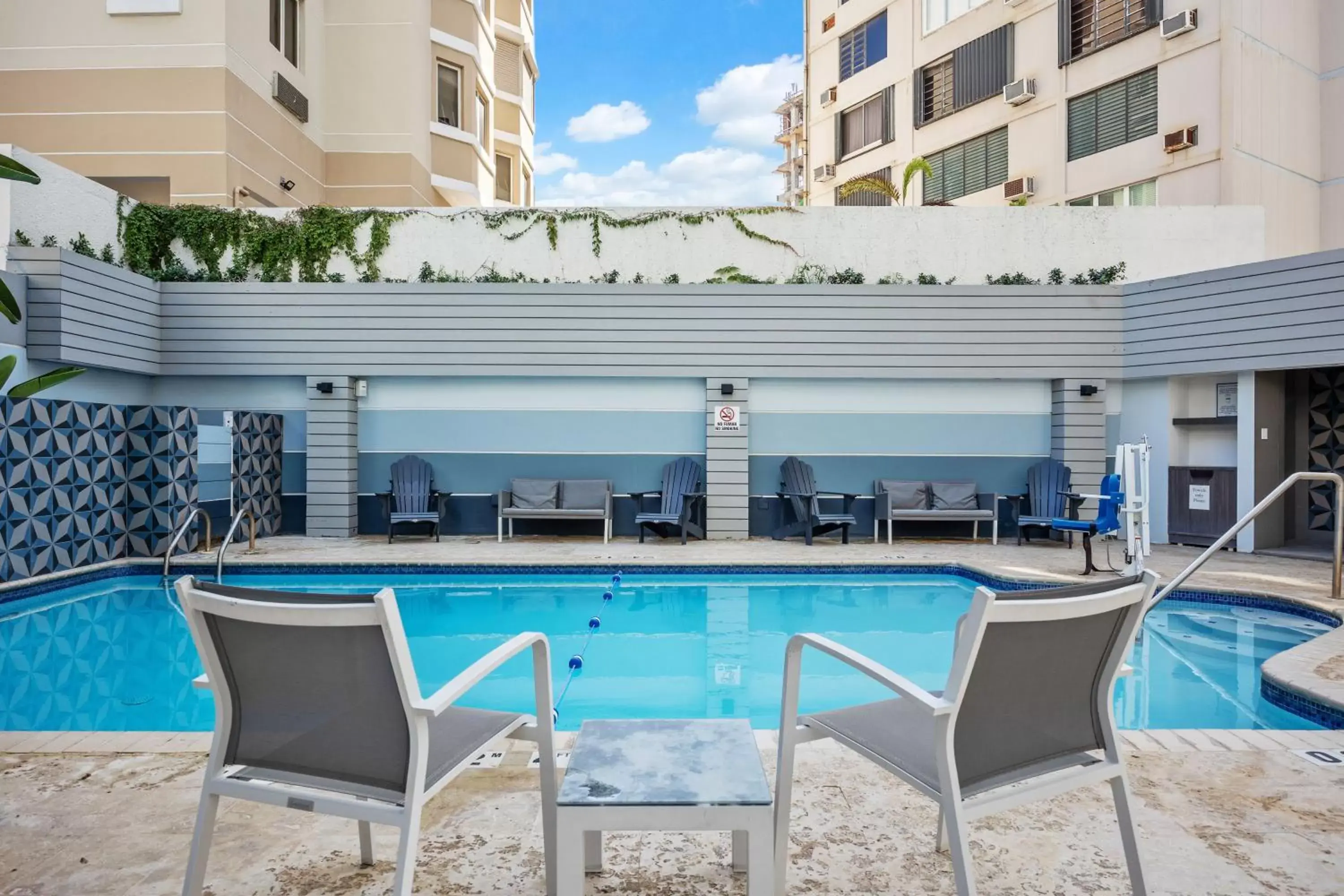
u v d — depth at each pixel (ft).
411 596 21.66
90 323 25.82
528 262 31.14
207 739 9.07
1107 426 30.83
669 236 31.09
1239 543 26.94
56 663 15.51
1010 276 30.73
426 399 31.19
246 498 27.96
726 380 30.42
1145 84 38.06
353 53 39.78
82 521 22.11
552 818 5.70
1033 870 6.01
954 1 46.80
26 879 5.89
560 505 30.35
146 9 31.48
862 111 53.72
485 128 49.67
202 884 4.99
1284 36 36.86
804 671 15.08
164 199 33.73
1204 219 30.63
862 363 30.32
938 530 30.91
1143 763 8.25
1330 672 11.98
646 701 13.29
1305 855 6.24
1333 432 29.43
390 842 6.50
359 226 30.96
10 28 31.83
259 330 30.27
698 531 29.78
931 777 4.78
